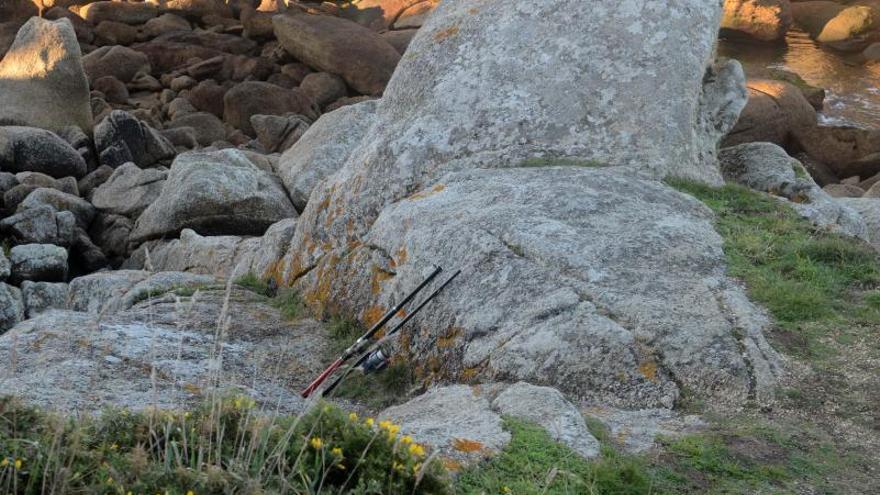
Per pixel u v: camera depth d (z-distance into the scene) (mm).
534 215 8055
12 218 14742
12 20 29312
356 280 8812
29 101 19750
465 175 9133
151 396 6039
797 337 6836
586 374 6578
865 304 7395
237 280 10203
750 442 5660
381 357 6477
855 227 9812
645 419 6098
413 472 4137
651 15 10062
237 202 13641
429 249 8109
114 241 15352
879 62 31812
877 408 6051
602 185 8602
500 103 9789
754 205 9203
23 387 5969
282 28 27453
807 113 24406
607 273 7332
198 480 3686
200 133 23234
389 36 30078
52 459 3715
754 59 31906
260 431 4094
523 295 7285
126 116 18578
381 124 10375
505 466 4969
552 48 10000
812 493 5160
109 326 7523
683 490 5113
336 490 4059
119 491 3553
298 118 22578
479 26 10422
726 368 6410
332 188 10039
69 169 17547
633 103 9664
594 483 4891
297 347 8305
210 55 27781
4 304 12281
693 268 7559
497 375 6887
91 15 29734
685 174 9500
